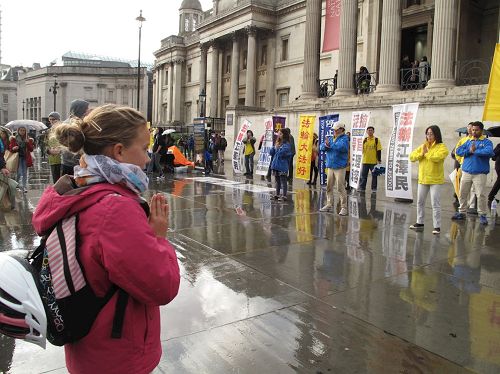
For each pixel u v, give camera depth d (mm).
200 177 16953
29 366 3234
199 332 3727
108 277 1592
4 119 107750
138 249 1531
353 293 4691
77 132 1696
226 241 6820
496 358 3369
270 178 15875
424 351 3463
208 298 4484
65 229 1598
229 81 46656
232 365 3219
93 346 1605
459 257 6109
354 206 10383
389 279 5160
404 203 10953
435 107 16266
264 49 42031
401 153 10820
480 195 8398
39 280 1643
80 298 1576
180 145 31828
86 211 1586
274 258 5941
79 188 1641
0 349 3479
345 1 22000
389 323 3967
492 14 24531
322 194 12367
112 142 1727
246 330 3783
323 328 3850
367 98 19797
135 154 1791
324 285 4926
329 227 7941
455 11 17578
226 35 44281
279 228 7812
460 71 20359
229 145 29906
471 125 8477
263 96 42188
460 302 4480
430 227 8086
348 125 20125
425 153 7586
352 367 3213
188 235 7184
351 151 12648
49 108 81312
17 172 11312
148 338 1694
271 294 4629
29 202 9969
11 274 1587
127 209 1567
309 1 25203
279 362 3275
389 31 19875
